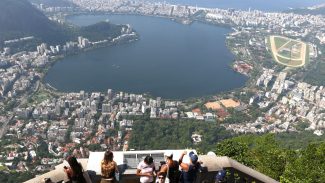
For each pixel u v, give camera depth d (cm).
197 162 1104
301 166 2430
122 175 1100
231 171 1166
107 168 1037
